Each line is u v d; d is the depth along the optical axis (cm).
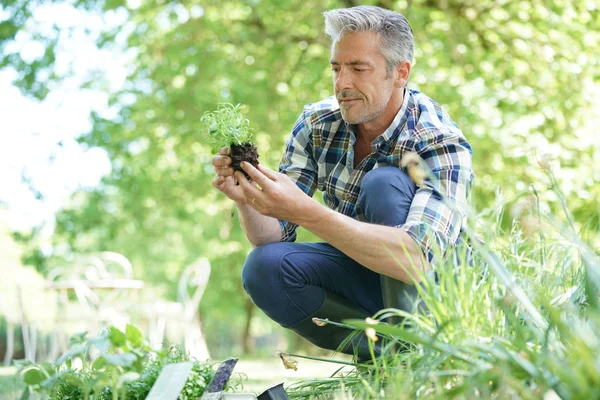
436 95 697
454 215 194
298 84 757
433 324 145
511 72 705
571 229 145
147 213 916
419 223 187
